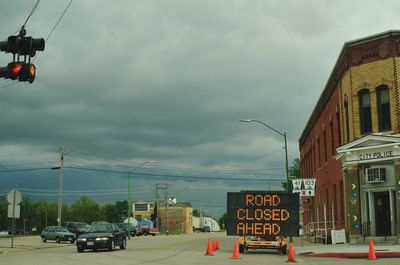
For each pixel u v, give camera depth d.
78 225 55.53
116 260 22.38
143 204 141.25
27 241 53.00
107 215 169.00
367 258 22.88
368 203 31.50
